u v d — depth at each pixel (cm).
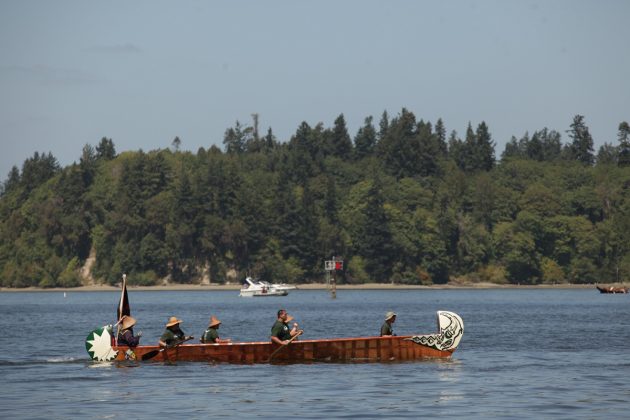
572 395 11288
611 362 15175
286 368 13838
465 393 11438
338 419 9750
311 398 11075
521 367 14262
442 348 14950
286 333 14450
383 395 11275
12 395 11419
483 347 18275
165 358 14438
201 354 14362
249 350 14312
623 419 9725
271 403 10738
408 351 14775
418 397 11125
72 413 10175
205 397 11181
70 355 17000
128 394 11444
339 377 12862
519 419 9738
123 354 14512
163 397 11200
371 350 14588
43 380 12738
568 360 15525
